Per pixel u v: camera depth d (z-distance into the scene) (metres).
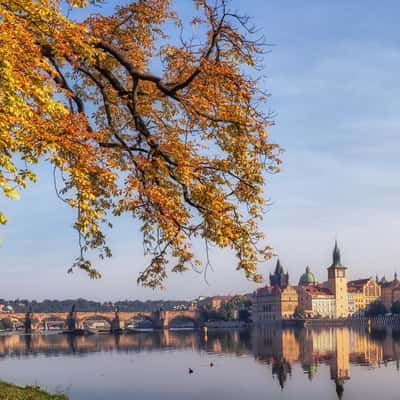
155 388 75.88
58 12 17.23
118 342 187.38
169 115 22.56
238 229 20.03
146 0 22.31
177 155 20.22
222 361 110.12
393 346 140.25
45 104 15.62
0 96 14.53
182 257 20.44
